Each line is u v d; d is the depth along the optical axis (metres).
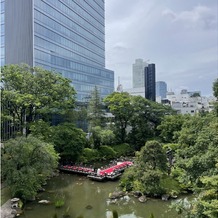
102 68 89.75
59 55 63.00
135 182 31.67
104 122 59.41
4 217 23.00
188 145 29.28
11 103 40.25
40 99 41.62
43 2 56.59
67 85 46.84
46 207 26.77
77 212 26.12
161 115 61.66
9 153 26.56
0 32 56.75
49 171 28.92
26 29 52.78
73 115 52.69
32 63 51.78
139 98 59.75
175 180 31.66
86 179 38.16
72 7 71.88
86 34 81.38
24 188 25.75
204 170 20.02
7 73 40.25
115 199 29.92
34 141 28.41
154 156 32.44
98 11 94.19
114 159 50.59
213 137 22.58
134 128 59.94
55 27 61.66
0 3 56.78
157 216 25.53
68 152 43.16
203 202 14.86
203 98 132.50
